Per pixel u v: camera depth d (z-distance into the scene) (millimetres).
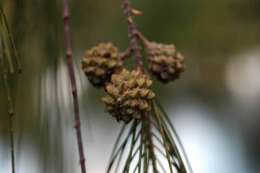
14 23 401
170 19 668
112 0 621
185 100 750
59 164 396
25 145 424
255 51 771
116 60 364
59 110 396
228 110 813
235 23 729
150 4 663
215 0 691
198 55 721
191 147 780
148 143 333
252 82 822
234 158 838
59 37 406
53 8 409
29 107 404
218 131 809
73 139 406
